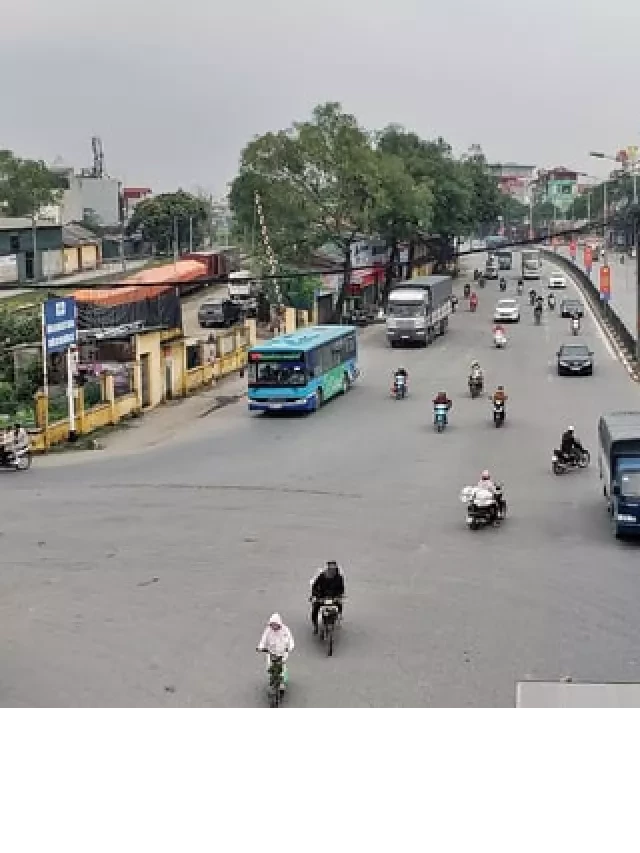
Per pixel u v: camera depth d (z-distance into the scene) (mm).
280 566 20078
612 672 14719
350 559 20484
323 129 67312
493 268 108312
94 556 20922
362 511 24250
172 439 34375
